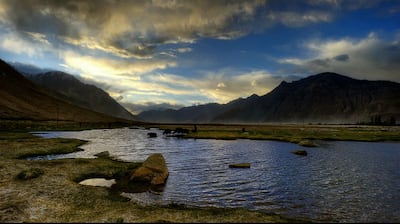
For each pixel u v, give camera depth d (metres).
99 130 145.88
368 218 19.67
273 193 26.22
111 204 21.77
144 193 25.78
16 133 85.94
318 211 21.20
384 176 33.78
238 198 24.61
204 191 26.77
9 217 17.83
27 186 25.14
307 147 67.38
